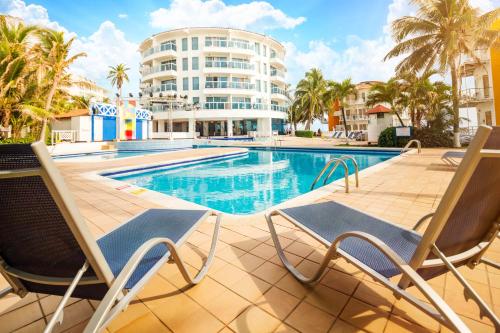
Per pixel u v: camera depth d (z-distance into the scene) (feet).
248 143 76.79
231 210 18.56
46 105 55.47
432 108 55.47
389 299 5.60
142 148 64.18
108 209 13.26
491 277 6.30
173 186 25.85
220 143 76.43
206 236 9.34
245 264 7.30
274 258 7.63
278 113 124.26
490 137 3.18
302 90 128.88
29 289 4.33
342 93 102.42
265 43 124.06
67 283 3.83
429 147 50.88
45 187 3.26
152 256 5.20
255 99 117.80
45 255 3.85
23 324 5.11
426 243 3.79
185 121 118.01
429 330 4.69
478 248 4.68
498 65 58.34
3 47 44.88
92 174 24.32
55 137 64.69
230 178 29.45
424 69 54.60
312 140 91.61
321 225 6.59
